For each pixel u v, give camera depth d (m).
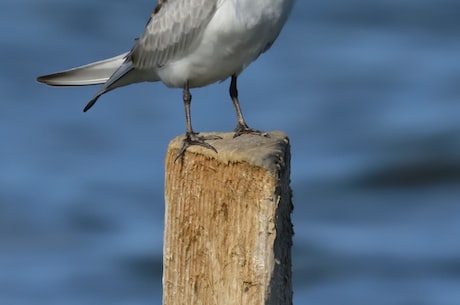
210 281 6.99
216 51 9.00
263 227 6.79
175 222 7.13
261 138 7.40
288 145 7.26
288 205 7.07
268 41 9.09
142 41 9.42
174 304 7.16
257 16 8.80
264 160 6.77
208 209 6.98
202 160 7.00
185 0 9.07
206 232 6.99
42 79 9.56
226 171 6.89
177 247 7.12
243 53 9.04
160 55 9.30
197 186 7.02
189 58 9.16
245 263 6.83
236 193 6.85
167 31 9.19
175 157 7.11
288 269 7.05
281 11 8.87
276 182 6.77
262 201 6.78
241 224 6.85
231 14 8.80
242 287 6.85
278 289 6.88
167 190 7.17
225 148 7.00
